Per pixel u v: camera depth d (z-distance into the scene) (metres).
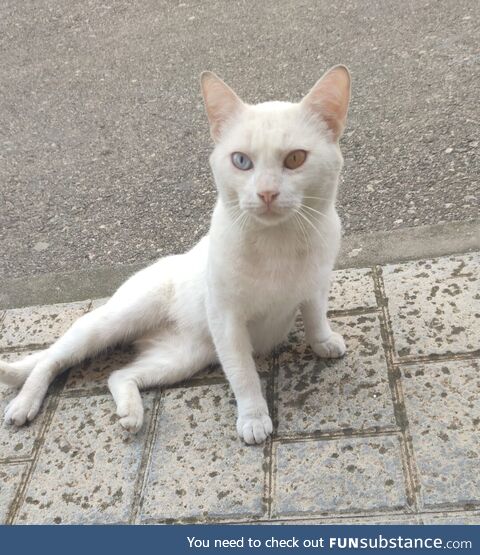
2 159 1.08
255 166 0.48
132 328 0.66
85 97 1.21
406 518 0.47
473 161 0.84
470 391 0.55
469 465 0.49
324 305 0.58
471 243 0.71
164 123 1.09
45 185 1.00
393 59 1.11
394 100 1.01
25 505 0.53
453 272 0.67
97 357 0.68
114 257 0.83
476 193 0.79
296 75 1.13
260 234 0.51
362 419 0.54
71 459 0.56
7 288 0.81
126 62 1.29
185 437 0.56
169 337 0.65
